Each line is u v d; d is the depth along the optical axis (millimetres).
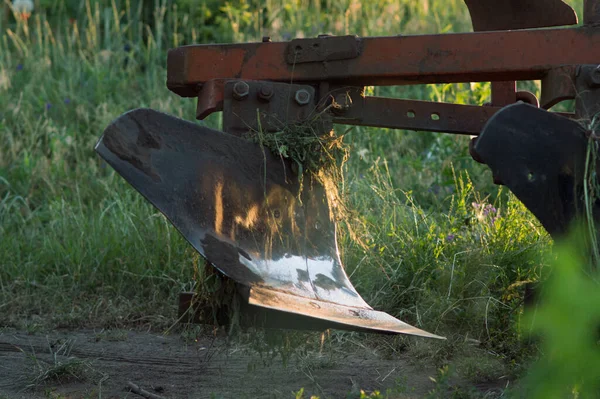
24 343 6781
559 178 3971
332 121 5129
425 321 6609
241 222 4660
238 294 4617
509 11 5723
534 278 6711
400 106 5289
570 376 2496
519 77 4875
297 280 4695
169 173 4402
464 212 7766
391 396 5121
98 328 7402
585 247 3898
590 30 4660
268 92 4961
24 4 15422
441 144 10867
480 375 5512
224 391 5395
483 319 6383
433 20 15422
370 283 7219
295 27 15219
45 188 11117
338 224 6309
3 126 12062
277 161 4984
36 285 8445
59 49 14875
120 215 9516
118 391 5449
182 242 8609
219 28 15547
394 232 7773
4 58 14930
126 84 13836
